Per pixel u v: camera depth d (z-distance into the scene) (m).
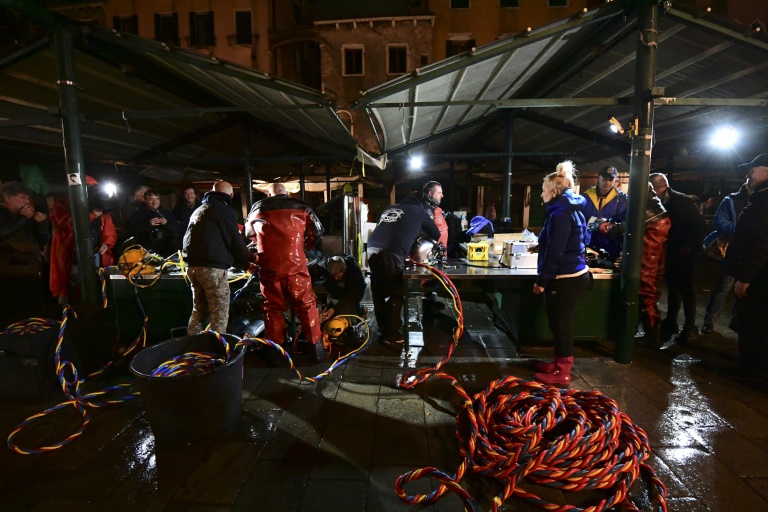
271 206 3.23
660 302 5.16
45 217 4.42
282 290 3.30
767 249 2.77
